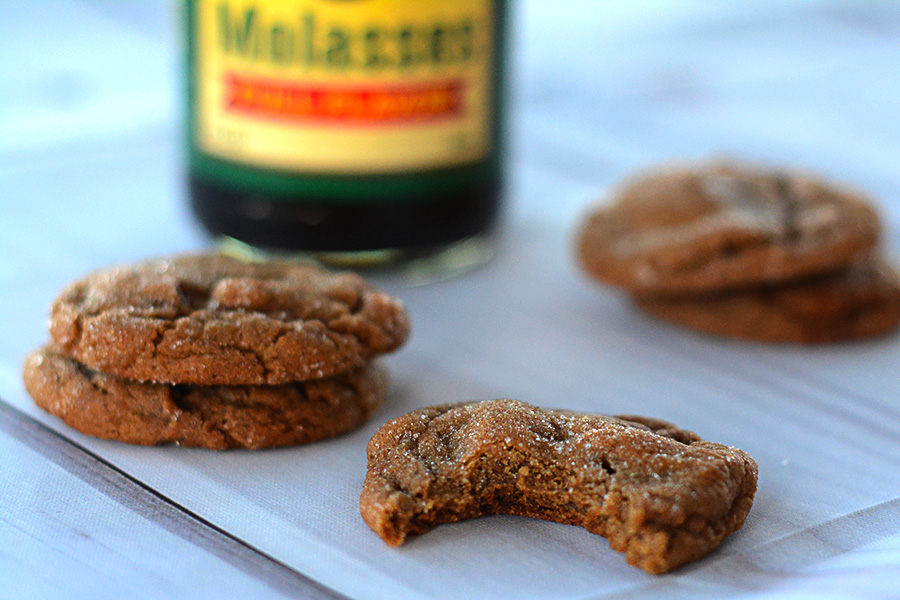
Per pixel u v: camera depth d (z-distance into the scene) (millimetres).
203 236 491
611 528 383
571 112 602
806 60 679
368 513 385
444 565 379
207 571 377
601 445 388
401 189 464
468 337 453
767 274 445
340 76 455
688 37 728
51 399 405
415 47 456
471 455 388
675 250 449
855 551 385
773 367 445
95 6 717
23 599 370
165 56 637
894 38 733
